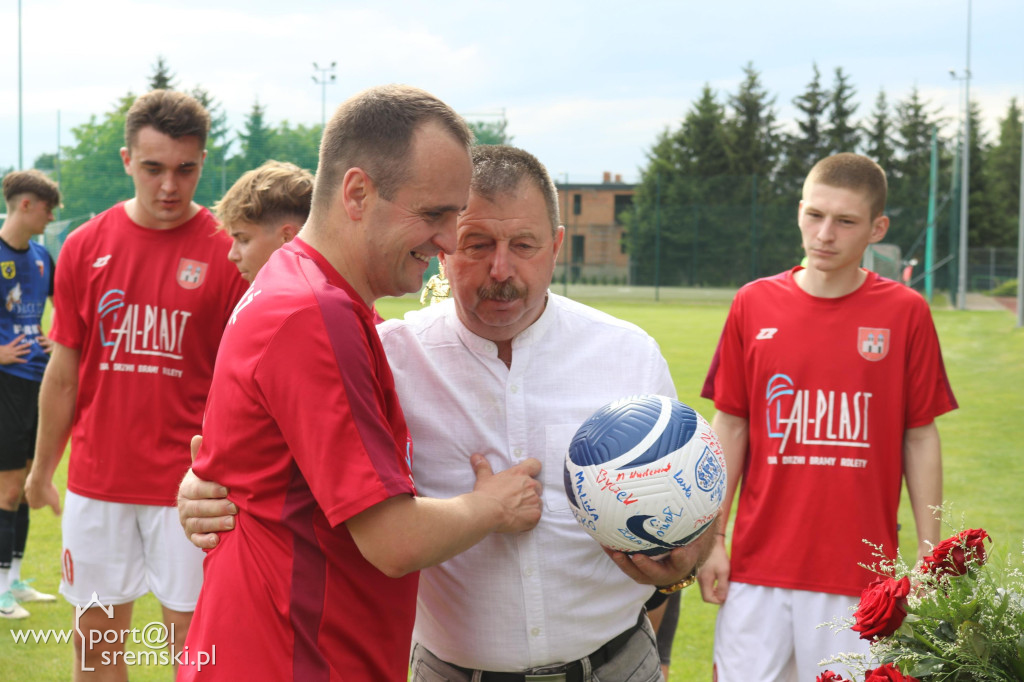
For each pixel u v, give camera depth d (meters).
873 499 2.99
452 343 2.15
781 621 3.04
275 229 3.13
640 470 1.91
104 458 3.51
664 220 32.75
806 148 53.19
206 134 3.53
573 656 2.13
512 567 2.09
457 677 2.18
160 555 3.54
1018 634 1.60
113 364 3.53
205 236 3.58
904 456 3.10
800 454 3.04
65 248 3.60
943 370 3.04
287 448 1.71
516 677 2.12
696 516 1.94
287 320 1.67
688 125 49.69
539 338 2.17
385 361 1.84
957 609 1.64
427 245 1.78
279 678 1.70
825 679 1.79
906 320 3.01
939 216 31.62
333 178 1.77
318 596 1.72
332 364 1.65
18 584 4.98
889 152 53.91
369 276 1.81
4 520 4.83
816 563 2.99
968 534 1.75
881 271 28.91
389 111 1.72
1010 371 14.45
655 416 1.98
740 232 32.09
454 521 1.76
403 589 1.85
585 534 2.13
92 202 25.17
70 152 24.94
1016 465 8.23
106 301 3.52
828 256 3.02
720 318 24.98
